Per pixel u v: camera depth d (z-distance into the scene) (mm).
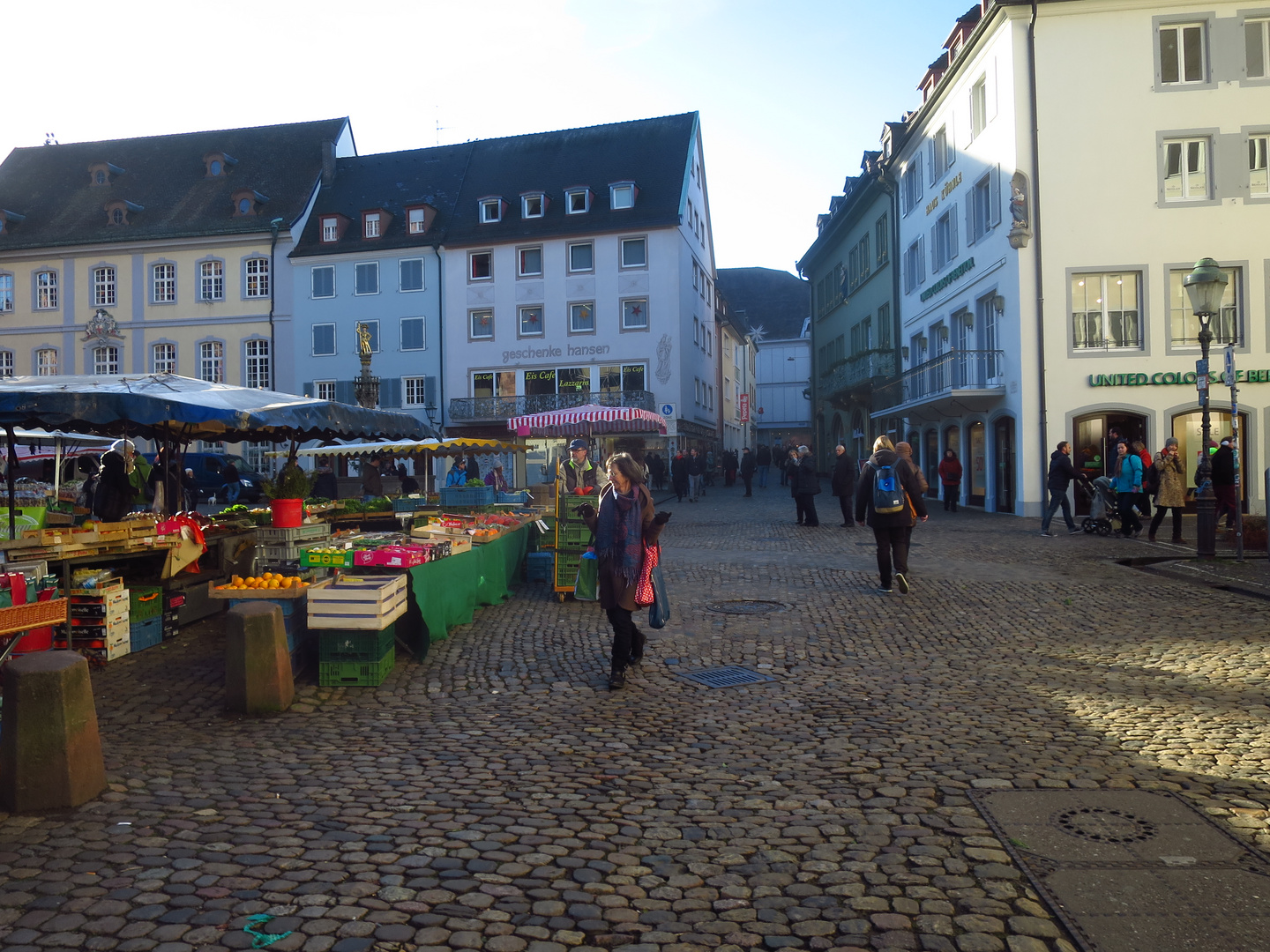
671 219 39938
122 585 7121
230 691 5617
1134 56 20219
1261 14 19906
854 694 5992
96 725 4172
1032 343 20578
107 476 10141
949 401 23609
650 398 39875
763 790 4246
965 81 23828
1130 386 20188
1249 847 3492
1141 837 3617
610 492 6301
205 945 2859
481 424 40969
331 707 5754
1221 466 14758
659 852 3566
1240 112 20016
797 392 79062
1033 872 3324
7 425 8711
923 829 3742
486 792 4238
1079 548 14109
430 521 10953
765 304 84125
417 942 2885
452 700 5914
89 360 44500
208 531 9258
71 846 3580
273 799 4133
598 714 5582
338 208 44812
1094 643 7434
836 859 3479
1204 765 4480
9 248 44656
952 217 25266
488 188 44156
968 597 9727
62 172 48344
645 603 6125
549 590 10625
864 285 36500
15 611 4977
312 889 3232
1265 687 6000
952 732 5129
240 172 46750
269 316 43188
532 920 3027
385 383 42250
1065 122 20391
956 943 2863
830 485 40781
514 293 41250
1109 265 20266
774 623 8414
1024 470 20656
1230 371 11906
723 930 2965
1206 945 2783
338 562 6957
